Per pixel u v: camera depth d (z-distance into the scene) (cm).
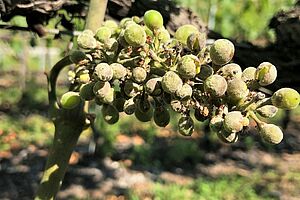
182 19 55
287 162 209
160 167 196
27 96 258
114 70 33
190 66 30
